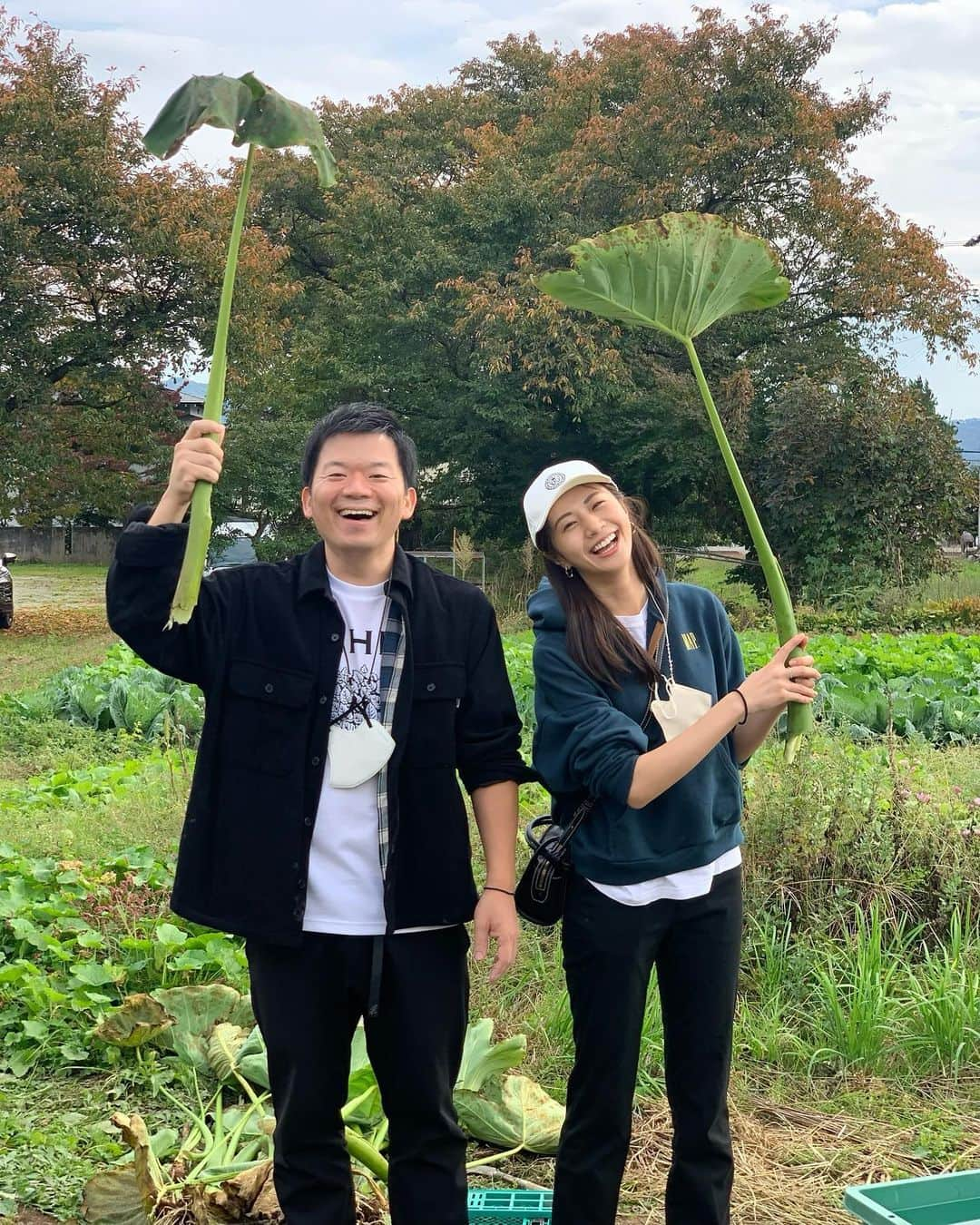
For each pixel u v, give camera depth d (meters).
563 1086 3.72
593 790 2.48
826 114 20.02
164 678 10.67
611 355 19.66
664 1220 3.01
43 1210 3.01
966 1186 2.30
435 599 2.52
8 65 17.00
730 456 2.47
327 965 2.41
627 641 2.57
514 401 20.64
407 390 23.25
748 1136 3.44
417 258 21.77
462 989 2.52
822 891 4.61
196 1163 3.18
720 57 20.06
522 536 23.41
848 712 8.86
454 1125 2.51
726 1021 2.61
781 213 20.77
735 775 2.65
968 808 5.09
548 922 2.65
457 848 2.47
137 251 17.08
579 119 22.83
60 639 17.73
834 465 18.14
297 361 24.02
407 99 28.56
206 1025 3.89
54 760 8.78
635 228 2.32
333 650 2.43
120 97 17.52
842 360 20.77
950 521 18.52
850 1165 3.30
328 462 2.44
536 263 20.92
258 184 27.73
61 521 36.75
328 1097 2.44
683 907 2.56
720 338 21.70
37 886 5.00
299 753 2.39
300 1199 2.43
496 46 29.11
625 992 2.54
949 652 12.02
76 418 18.81
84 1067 3.83
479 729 2.57
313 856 2.41
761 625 16.80
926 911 4.66
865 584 17.89
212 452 2.15
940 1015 3.92
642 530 2.71
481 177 22.73
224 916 2.40
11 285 16.31
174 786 6.63
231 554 25.31
